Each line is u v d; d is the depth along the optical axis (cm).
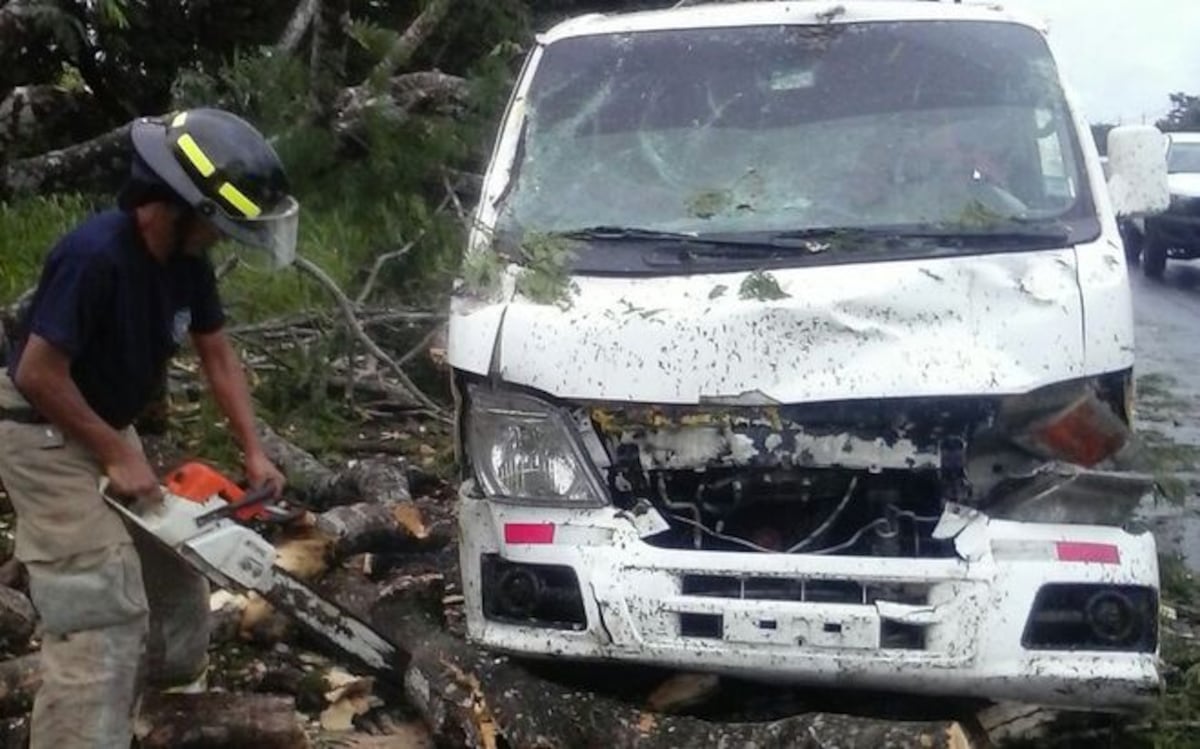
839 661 376
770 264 420
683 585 386
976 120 474
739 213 454
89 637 361
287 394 713
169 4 1158
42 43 1140
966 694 383
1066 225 436
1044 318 397
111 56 1169
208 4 1168
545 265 420
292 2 1196
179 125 354
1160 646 486
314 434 691
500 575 409
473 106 905
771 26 512
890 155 467
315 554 506
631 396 395
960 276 402
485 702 404
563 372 399
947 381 386
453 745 415
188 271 375
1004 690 380
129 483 357
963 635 375
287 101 927
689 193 464
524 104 505
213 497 375
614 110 495
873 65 494
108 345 356
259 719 398
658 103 494
